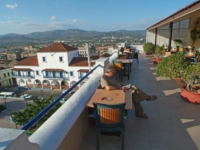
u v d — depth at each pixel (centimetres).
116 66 540
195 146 218
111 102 220
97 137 209
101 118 198
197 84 376
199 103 339
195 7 378
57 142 138
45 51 2930
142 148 216
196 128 259
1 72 3975
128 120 291
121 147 209
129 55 812
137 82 528
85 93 249
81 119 228
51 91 3050
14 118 1088
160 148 216
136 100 295
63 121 166
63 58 2892
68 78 2980
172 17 602
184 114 305
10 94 2839
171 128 262
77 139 215
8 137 81
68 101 212
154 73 645
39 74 3100
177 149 214
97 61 386
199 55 590
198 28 962
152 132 253
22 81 3222
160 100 374
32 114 1045
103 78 281
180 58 409
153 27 1194
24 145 87
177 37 1149
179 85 476
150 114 310
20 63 3156
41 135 137
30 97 2641
